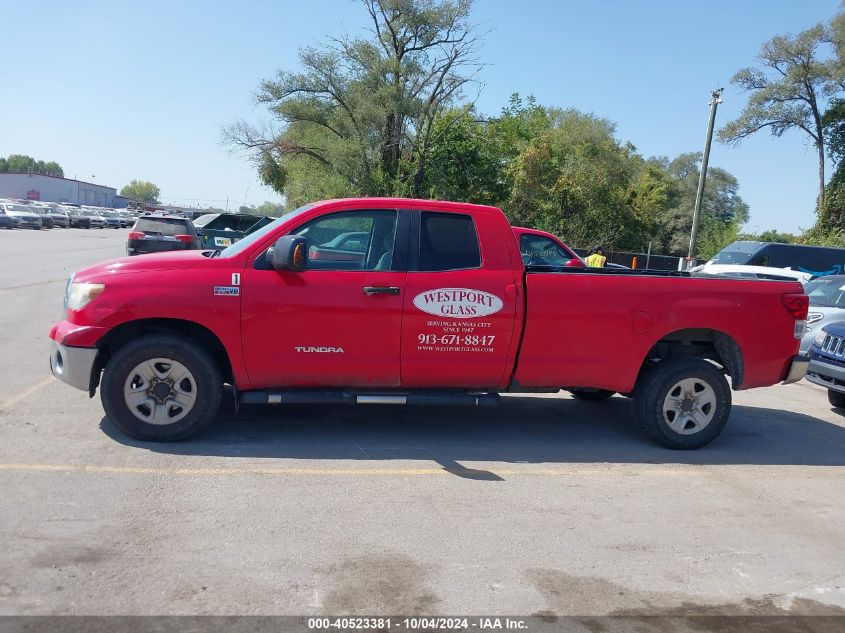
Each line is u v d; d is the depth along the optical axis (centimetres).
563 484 512
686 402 611
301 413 651
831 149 3812
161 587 338
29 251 2494
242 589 341
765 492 523
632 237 3772
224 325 530
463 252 569
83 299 529
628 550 410
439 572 370
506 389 591
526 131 3847
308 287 538
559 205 3600
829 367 791
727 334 607
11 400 632
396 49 2878
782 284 626
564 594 356
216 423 604
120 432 559
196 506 432
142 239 1855
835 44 3691
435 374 566
